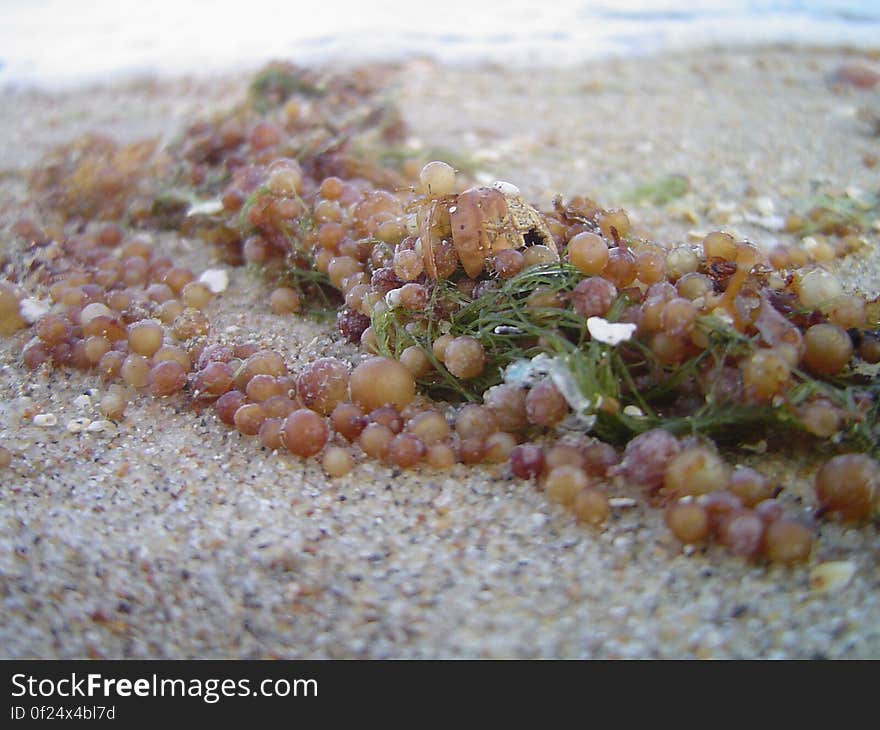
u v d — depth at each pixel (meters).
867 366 0.15
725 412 0.14
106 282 0.20
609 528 0.13
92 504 0.14
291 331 0.19
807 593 0.12
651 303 0.14
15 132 0.32
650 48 0.37
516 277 0.15
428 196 0.15
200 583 0.13
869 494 0.13
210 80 0.36
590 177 0.25
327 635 0.12
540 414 0.14
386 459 0.15
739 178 0.25
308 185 0.20
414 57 0.37
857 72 0.33
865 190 0.24
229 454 0.15
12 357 0.18
